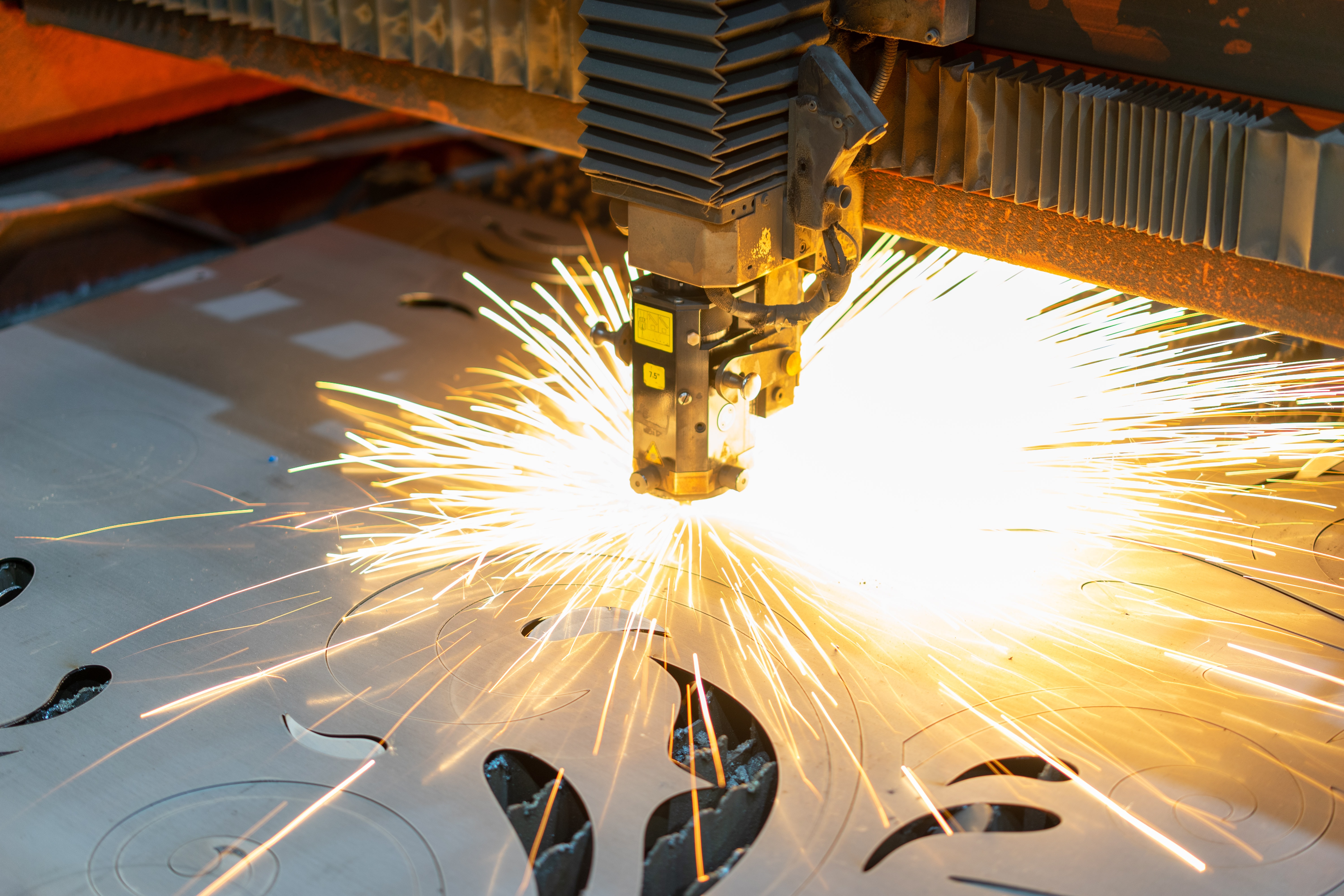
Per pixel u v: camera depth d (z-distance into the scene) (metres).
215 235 3.35
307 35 2.23
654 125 1.57
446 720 1.65
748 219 1.59
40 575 1.96
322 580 1.95
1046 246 1.71
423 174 3.81
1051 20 1.61
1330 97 1.44
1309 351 2.47
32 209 2.95
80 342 2.72
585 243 3.21
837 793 1.51
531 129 2.13
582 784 1.53
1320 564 1.93
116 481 2.22
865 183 1.83
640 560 2.00
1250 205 1.47
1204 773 1.53
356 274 3.05
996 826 1.55
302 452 2.31
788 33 1.56
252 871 1.42
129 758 1.59
